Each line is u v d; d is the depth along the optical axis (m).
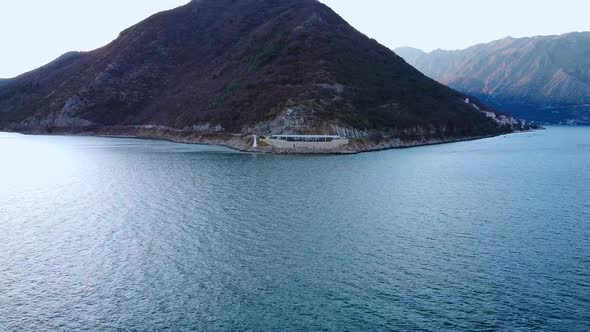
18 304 44.31
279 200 84.31
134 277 49.91
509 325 40.31
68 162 141.88
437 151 181.12
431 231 65.56
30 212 76.69
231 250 57.69
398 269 51.88
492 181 107.31
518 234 64.12
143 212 75.62
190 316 42.06
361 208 78.69
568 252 56.75
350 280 49.09
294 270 51.66
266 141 173.62
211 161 142.25
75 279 49.50
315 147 167.62
